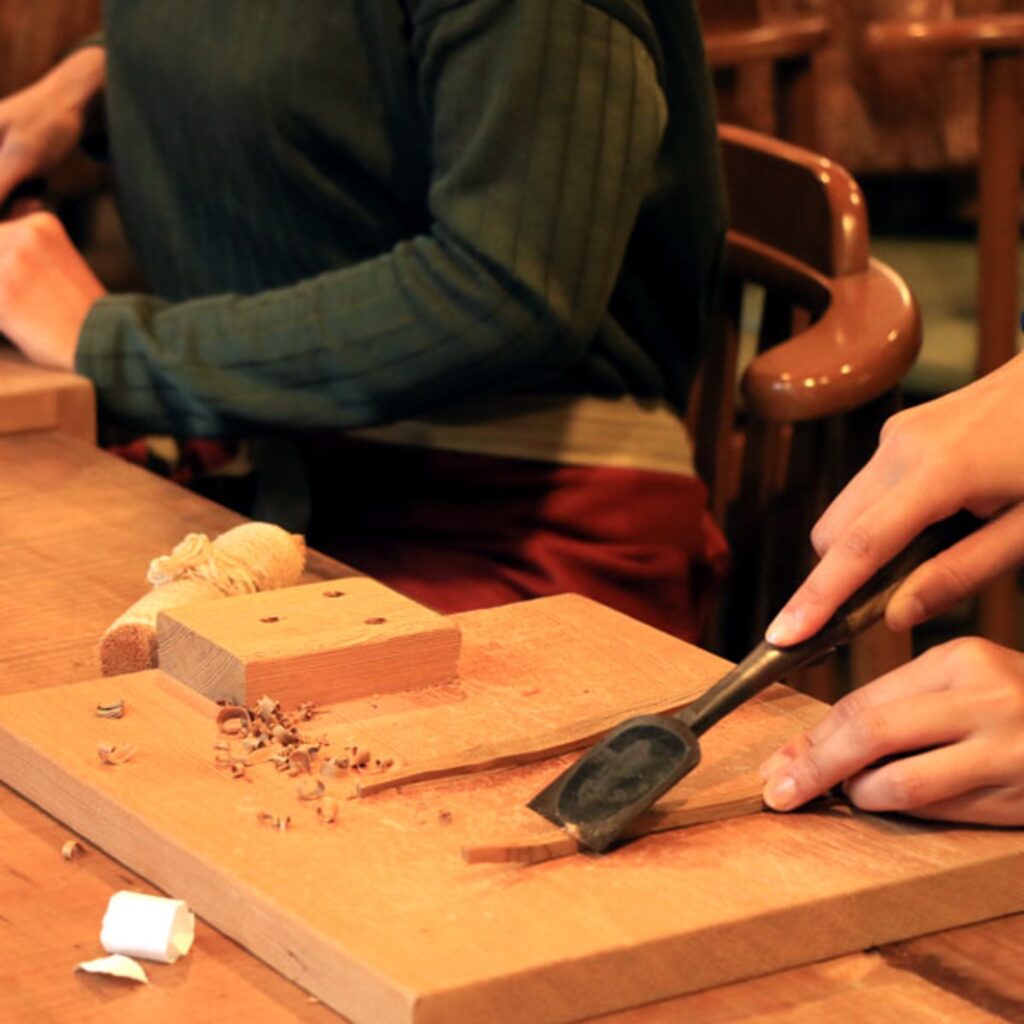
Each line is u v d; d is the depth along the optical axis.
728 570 1.94
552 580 1.61
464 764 0.87
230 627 0.98
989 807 0.84
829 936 0.77
